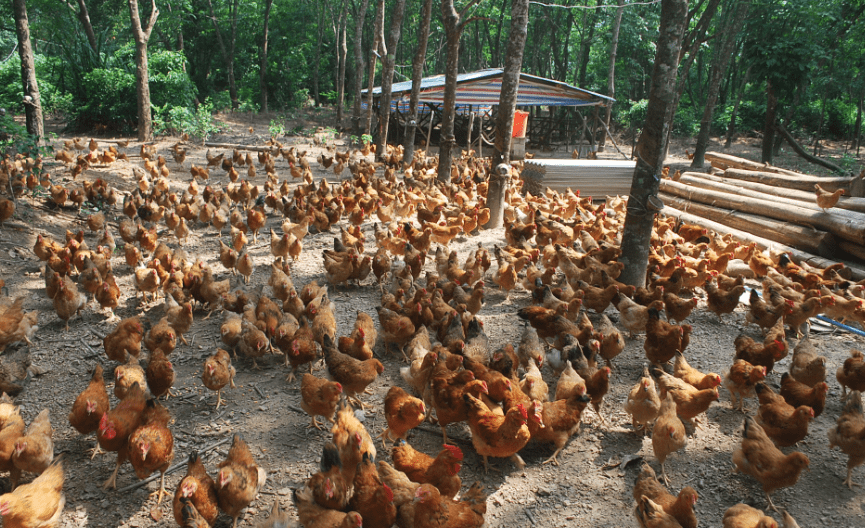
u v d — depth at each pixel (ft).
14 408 8.19
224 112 65.16
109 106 42.83
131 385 8.31
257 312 12.12
